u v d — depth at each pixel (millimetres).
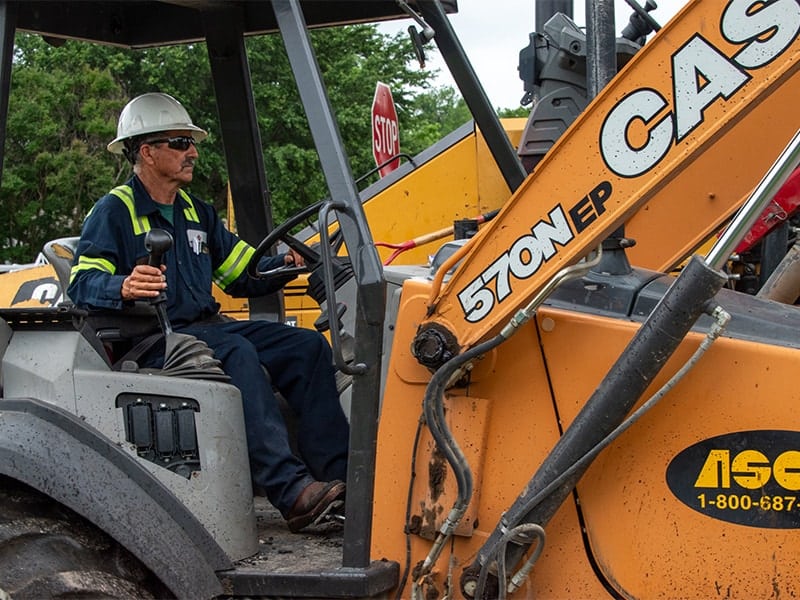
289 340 3014
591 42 2635
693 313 2125
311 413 2951
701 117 2189
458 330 2371
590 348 2369
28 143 16859
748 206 2086
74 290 2777
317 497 2664
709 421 2281
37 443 2330
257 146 3680
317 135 2404
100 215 2916
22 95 16719
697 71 2188
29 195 17297
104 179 16812
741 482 2268
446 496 2395
